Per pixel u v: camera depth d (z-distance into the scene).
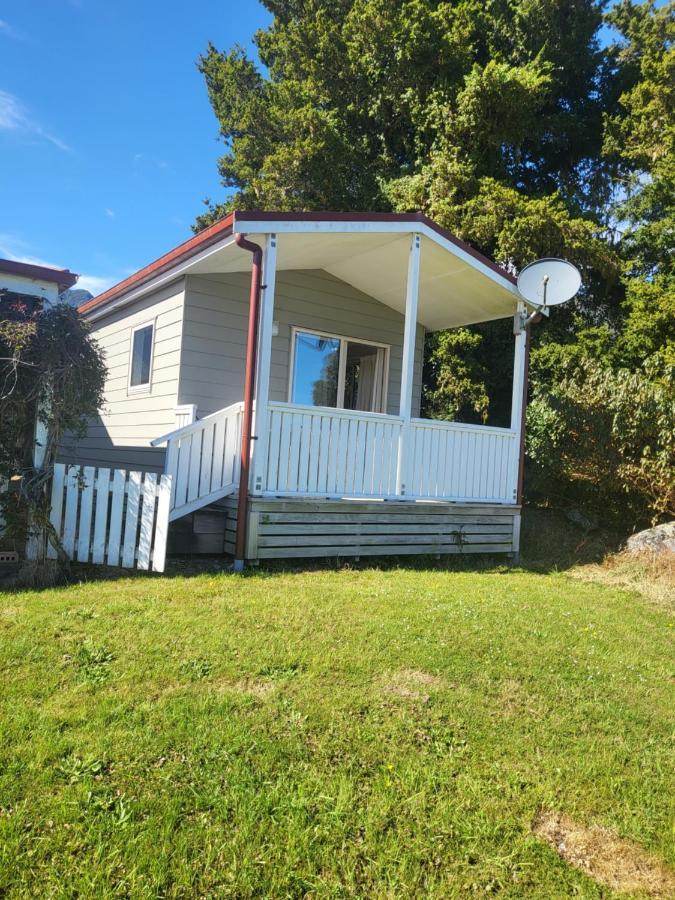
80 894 2.01
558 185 19.83
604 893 2.25
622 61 19.81
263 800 2.50
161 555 5.85
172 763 2.68
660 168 15.76
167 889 2.07
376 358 10.74
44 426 5.73
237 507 6.79
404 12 17.86
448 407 16.52
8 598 4.71
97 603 4.64
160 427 8.95
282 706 3.25
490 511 8.67
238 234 6.56
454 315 10.52
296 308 9.53
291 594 5.37
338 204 18.48
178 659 3.71
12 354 5.24
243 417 6.77
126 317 10.38
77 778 2.53
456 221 15.69
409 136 18.97
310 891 2.13
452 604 5.55
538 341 16.47
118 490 6.02
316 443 7.11
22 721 2.87
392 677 3.77
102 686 3.29
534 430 11.43
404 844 2.38
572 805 2.72
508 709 3.54
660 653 4.93
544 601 6.21
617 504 10.30
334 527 7.22
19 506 5.43
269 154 19.95
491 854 2.38
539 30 18.62
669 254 15.41
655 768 3.10
